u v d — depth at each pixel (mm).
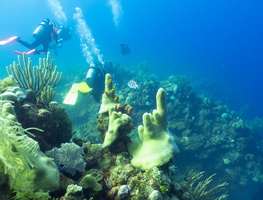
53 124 3336
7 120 1897
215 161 10125
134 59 42969
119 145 3238
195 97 11914
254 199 9922
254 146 10719
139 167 2918
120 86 13305
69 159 2885
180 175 9086
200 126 10703
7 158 1778
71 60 39188
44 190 2037
